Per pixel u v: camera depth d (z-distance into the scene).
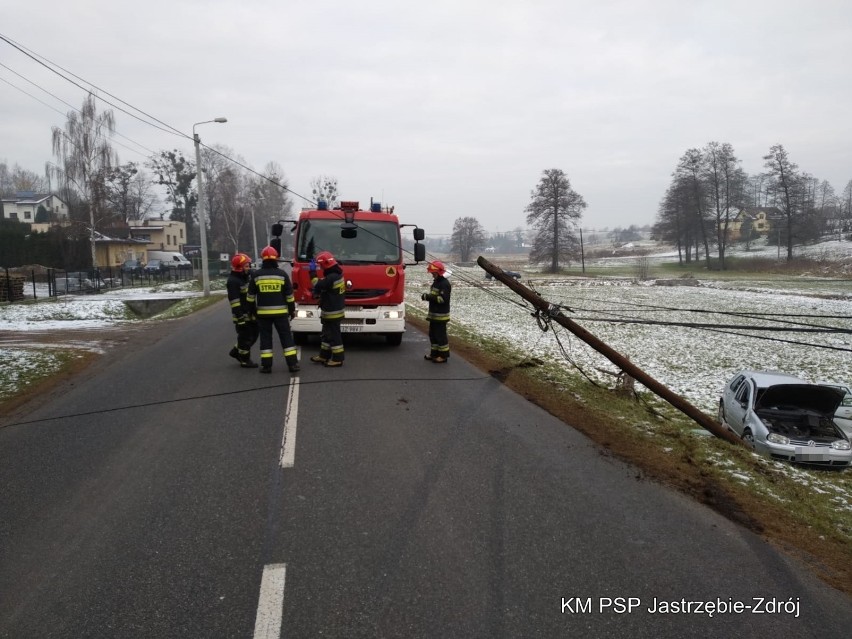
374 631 3.65
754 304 41.50
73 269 55.25
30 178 137.00
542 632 3.68
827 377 19.78
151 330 18.17
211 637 3.58
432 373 11.46
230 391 9.71
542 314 10.29
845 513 6.20
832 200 133.75
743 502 5.90
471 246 127.06
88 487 5.86
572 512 5.40
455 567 4.39
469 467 6.46
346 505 5.43
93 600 3.97
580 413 9.15
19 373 11.37
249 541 4.75
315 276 12.82
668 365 20.67
